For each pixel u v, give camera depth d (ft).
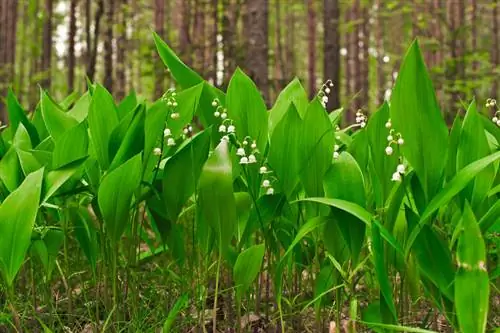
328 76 12.69
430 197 3.37
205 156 3.65
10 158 3.75
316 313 3.68
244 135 3.70
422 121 3.34
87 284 4.37
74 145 3.66
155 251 4.33
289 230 3.85
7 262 3.37
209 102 3.86
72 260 4.52
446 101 12.87
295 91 4.15
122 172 3.42
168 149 3.88
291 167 3.62
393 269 3.78
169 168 3.61
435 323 3.67
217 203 3.42
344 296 3.78
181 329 3.90
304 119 3.58
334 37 12.76
